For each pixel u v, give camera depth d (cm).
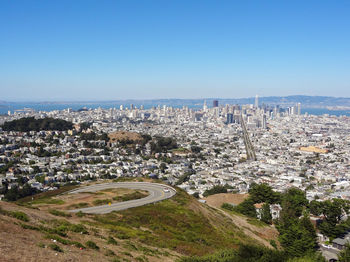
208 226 4834
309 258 4097
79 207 4950
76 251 2391
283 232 5366
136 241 3419
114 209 4841
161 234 4062
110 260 2400
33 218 3119
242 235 5097
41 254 2077
